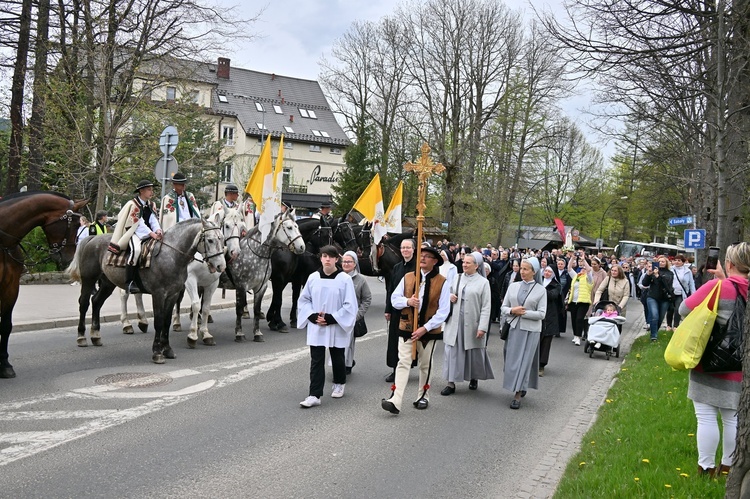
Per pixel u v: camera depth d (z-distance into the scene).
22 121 21.92
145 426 6.60
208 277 11.30
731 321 5.10
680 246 60.47
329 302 7.82
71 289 17.62
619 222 62.03
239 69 59.81
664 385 9.01
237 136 54.59
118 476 5.26
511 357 8.56
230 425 6.82
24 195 8.62
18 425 6.42
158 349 9.74
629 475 5.25
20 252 8.45
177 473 5.41
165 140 14.10
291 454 6.05
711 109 13.39
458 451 6.49
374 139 45.75
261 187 12.74
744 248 5.16
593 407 8.77
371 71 45.81
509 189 41.34
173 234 9.99
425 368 8.11
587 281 15.20
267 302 19.42
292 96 60.69
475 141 39.56
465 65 39.81
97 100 21.00
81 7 20.92
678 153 17.20
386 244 15.30
